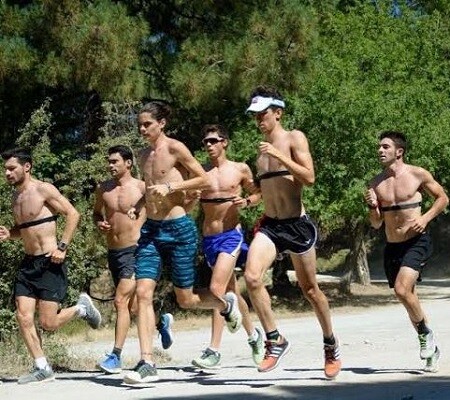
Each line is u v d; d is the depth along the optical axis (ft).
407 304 62.08
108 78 146.41
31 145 120.67
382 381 57.47
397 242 63.05
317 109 179.83
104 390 56.08
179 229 58.03
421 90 194.29
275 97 55.31
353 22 206.39
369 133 179.42
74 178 115.65
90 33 144.46
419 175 62.44
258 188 64.13
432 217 61.82
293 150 54.44
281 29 163.12
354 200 179.11
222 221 65.77
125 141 120.98
